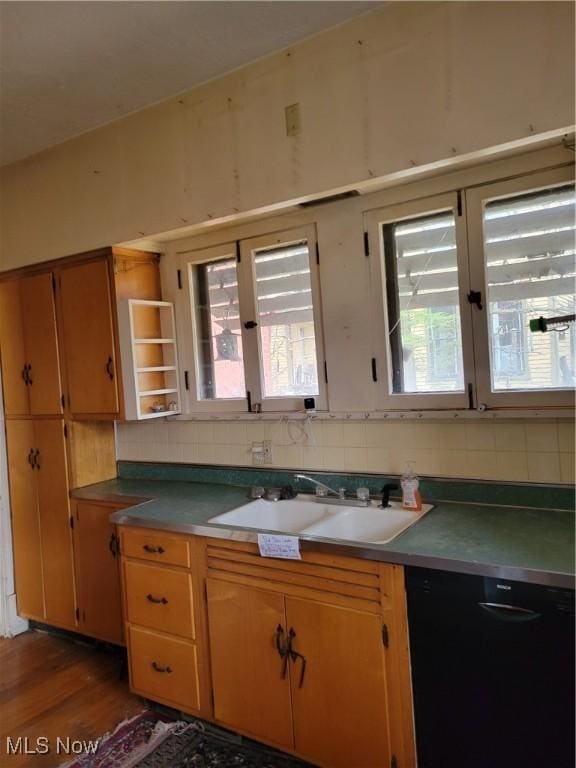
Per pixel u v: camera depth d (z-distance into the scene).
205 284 3.00
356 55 2.10
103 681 2.81
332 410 2.54
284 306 2.71
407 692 1.78
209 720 2.29
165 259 3.05
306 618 1.98
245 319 2.80
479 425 2.22
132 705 2.59
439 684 1.73
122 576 2.53
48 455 3.20
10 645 3.23
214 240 2.87
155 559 2.40
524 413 2.09
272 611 2.07
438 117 1.95
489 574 1.61
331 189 2.19
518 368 2.14
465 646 1.67
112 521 2.51
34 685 2.79
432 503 2.28
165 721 2.44
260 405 2.78
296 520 2.52
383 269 2.40
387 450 2.43
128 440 3.31
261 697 2.12
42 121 2.78
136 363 2.87
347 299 2.47
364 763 1.89
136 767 2.16
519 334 2.14
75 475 3.11
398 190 2.33
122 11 1.96
